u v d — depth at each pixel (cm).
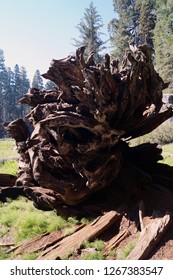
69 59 615
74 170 639
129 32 4666
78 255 513
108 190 677
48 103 691
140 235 516
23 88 8612
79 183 628
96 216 629
